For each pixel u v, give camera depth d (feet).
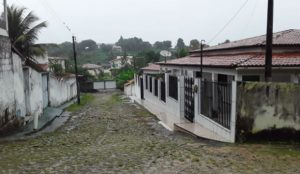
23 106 61.82
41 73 80.18
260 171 25.99
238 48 71.72
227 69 59.98
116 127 57.31
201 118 53.62
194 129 49.70
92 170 26.66
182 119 64.13
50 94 96.89
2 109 48.67
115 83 264.93
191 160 29.86
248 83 37.93
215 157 31.04
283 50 63.98
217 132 45.57
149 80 113.50
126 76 246.68
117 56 492.54
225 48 79.36
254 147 35.73
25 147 38.27
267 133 38.32
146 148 36.09
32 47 94.27
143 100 120.98
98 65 392.06
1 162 29.76
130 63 333.21
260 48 63.41
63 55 339.98
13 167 27.76
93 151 34.71
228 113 41.91
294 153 32.63
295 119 37.63
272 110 37.88
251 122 38.34
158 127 57.52
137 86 145.38
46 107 91.15
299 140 37.86
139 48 560.61
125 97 155.12
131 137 45.65
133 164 28.55
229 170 26.32
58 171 26.40
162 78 95.86
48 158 31.37
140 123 62.69
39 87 76.48
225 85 42.91
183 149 35.27
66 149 36.40
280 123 37.88
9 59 52.49
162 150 34.78
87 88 239.91
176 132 51.96
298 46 63.93
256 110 38.09
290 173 25.36
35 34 94.48
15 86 56.29
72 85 155.74
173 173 25.54
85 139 44.06
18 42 89.10
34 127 54.08
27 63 74.64
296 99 37.37
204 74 76.84
